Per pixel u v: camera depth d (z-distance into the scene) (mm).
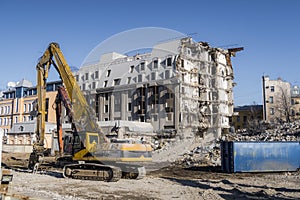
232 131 54031
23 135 55844
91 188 14188
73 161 18062
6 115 69688
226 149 22312
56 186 14727
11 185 14562
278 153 22172
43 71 19922
